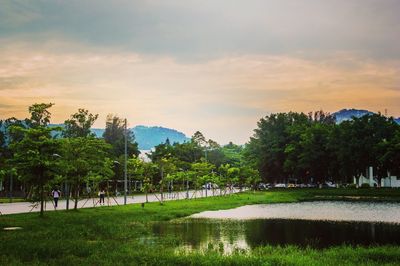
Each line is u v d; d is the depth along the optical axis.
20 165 38.41
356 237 33.28
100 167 51.44
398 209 59.28
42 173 39.31
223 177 103.25
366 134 107.56
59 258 21.75
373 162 108.06
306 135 120.62
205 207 60.56
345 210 57.88
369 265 20.72
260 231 36.19
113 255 22.39
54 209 52.47
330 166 117.50
